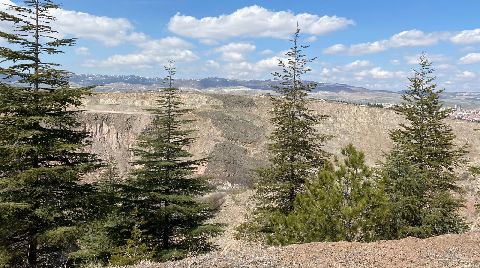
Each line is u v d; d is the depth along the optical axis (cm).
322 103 12338
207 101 12269
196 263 1252
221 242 3397
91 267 1969
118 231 2292
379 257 1315
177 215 2497
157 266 1269
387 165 2073
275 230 1955
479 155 8812
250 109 12506
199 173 8256
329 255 1343
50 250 2003
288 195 2511
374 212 1680
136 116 9931
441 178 2453
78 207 1989
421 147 2559
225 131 10081
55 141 1892
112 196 2106
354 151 1808
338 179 1772
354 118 11650
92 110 10619
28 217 1872
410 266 1216
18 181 1772
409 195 1916
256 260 1270
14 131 1803
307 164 2455
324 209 1698
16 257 1866
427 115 2656
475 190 3825
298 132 2544
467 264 1224
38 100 1875
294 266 1220
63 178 1850
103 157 9181
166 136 2530
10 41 1822
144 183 2459
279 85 2638
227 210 4522
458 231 1975
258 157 9444
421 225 1884
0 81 1827
